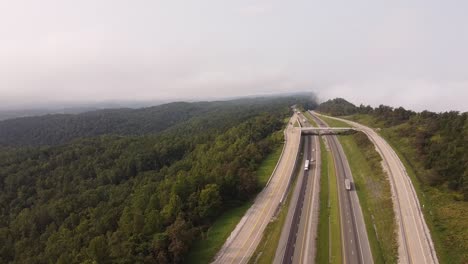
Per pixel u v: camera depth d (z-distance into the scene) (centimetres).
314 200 11469
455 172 10494
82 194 17950
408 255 7831
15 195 19938
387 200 10412
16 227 15512
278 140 18362
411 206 9738
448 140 12656
